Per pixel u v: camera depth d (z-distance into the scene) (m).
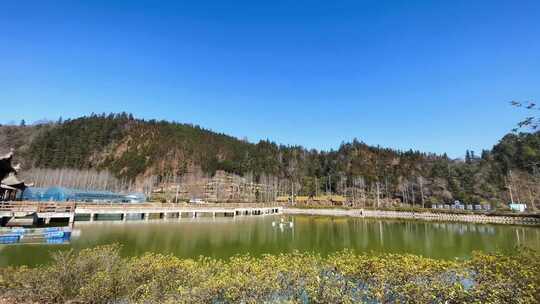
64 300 8.59
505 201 82.50
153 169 145.75
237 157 160.38
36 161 124.50
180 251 24.58
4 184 37.69
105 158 148.50
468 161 117.88
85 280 8.77
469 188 91.44
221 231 38.62
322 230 44.75
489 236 38.22
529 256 7.53
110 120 174.75
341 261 8.27
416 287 6.80
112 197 74.12
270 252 25.33
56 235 26.25
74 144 144.12
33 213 33.25
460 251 27.09
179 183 124.00
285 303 6.96
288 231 42.28
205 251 24.91
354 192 119.25
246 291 7.48
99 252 9.73
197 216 63.03
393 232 42.78
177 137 176.50
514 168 88.12
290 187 132.38
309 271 7.96
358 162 151.12
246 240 32.09
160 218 54.12
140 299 8.15
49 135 144.38
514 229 46.97
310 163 159.12
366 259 8.23
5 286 8.95
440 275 7.34
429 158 147.12
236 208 68.31
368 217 74.75
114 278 8.50
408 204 102.06
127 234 32.44
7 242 24.39
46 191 64.62
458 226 52.19
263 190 121.75
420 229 47.06
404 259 7.97
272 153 171.50
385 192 116.06
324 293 7.12
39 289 8.79
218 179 129.88
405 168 135.25
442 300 6.62
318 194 127.25
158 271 8.90
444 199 92.56
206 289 7.52
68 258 9.68
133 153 153.88
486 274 7.05
